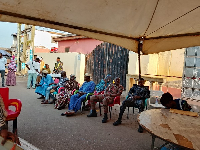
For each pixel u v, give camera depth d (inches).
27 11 96.5
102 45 404.5
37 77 402.9
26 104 248.2
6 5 88.7
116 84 201.9
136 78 286.4
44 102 256.1
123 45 156.7
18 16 98.1
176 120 106.4
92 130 164.1
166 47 156.5
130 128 172.2
